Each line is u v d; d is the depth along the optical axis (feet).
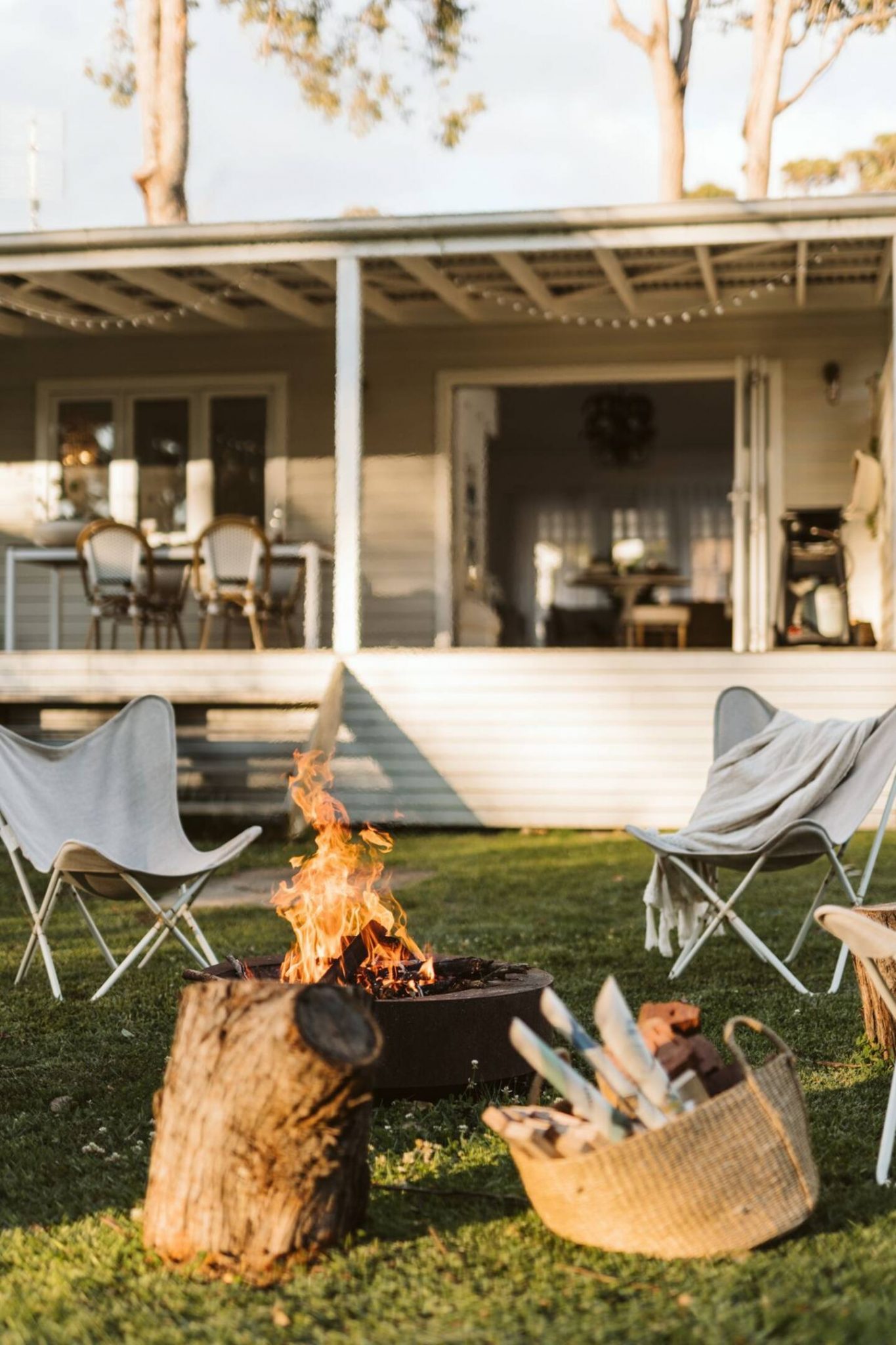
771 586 34.91
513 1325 7.04
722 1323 6.93
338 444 29.04
